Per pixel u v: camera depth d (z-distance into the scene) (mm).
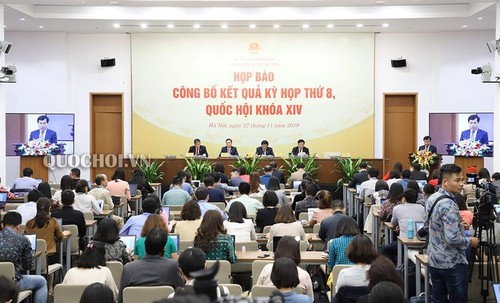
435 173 12445
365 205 11477
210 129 17484
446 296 5625
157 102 17422
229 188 12273
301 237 7492
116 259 6469
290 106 17453
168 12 15172
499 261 7078
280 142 17484
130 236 7320
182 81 17406
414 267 7434
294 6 14859
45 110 17109
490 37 17062
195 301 1582
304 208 10039
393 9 14992
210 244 6352
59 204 9734
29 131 16156
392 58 17391
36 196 9258
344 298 4887
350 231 6434
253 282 6062
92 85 17375
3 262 6172
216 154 17500
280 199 10570
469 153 15312
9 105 17000
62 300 5191
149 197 7875
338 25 16109
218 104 17453
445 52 17266
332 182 16000
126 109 17500
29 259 6609
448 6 14805
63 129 16234
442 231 5441
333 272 5777
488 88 17156
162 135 17484
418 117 17375
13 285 4406
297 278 4426
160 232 5223
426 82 17359
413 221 7727
